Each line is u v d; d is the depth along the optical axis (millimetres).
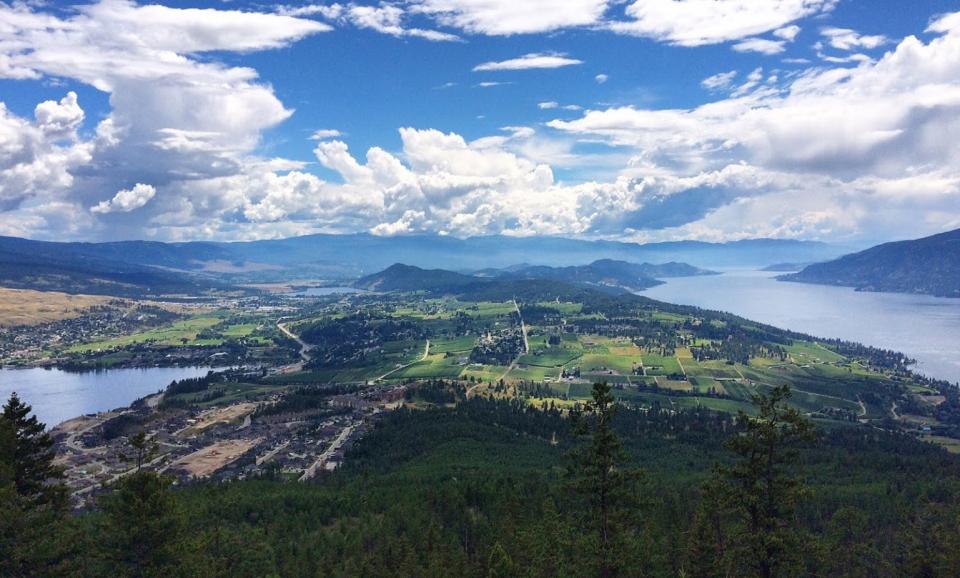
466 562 140500
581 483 88062
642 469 88312
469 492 193125
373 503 199000
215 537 154625
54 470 102250
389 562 149375
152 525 90250
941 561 120312
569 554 123062
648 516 151625
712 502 90750
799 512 191875
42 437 102062
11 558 79875
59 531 88938
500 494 188250
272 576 139000
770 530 82250
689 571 117312
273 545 169250
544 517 153000
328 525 189750
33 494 98500
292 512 196500
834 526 180500
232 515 189875
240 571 145250
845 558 152875
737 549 86312
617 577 89312
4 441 96125
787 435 82438
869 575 151750
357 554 159875
